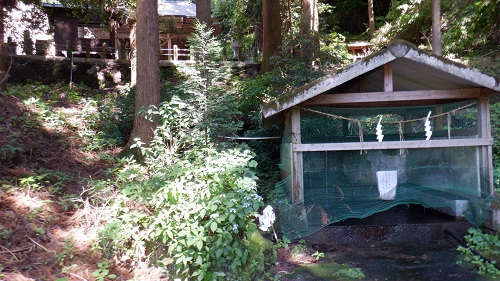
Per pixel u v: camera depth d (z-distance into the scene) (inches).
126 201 215.8
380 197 246.1
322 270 205.2
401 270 205.0
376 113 264.4
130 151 319.3
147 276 184.2
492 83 227.1
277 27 556.7
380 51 227.5
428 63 225.3
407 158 255.6
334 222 242.8
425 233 243.1
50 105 410.0
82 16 672.4
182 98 335.0
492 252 217.8
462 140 236.5
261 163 343.9
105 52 628.1
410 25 705.6
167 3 745.6
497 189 261.1
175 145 295.0
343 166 250.4
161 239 196.1
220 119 294.7
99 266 180.9
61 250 187.0
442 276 196.9
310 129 264.8
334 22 976.3
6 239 180.9
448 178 260.4
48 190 241.3
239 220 189.6
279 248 225.9
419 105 287.1
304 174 246.2
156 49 327.0
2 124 313.6
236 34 801.6
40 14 638.5
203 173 206.5
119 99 410.9
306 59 408.8
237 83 496.4
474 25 604.7
